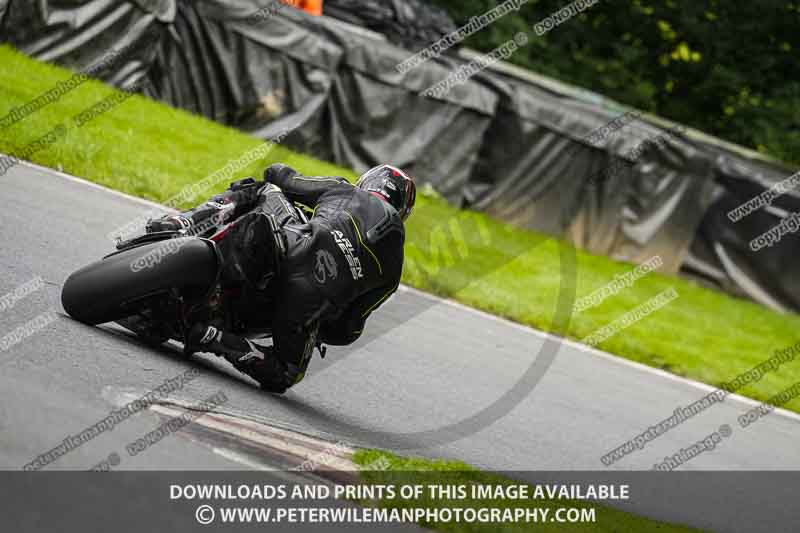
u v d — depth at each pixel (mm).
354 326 17781
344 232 16875
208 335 16453
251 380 18141
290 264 16703
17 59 39688
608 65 82625
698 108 85812
